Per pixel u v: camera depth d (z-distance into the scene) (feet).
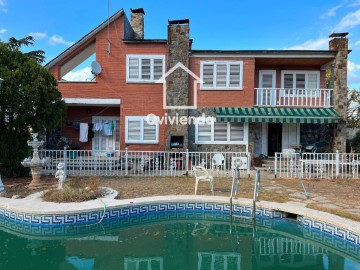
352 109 134.10
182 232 37.63
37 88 57.47
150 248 32.50
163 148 82.64
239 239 35.53
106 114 91.35
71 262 28.55
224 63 81.00
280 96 85.10
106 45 82.99
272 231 38.32
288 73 88.79
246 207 42.09
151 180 60.49
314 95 85.92
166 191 50.03
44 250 31.37
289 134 86.94
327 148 82.33
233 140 81.20
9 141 60.08
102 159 74.64
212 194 47.88
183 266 28.30
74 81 82.94
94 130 89.56
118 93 83.15
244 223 41.19
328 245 33.88
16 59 59.52
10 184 54.54
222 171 71.51
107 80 83.10
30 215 36.94
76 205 39.22
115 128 91.61
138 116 82.99
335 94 78.28
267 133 87.30
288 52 78.07
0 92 53.78
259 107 81.51
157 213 42.83
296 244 34.55
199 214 43.83
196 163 74.74
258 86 88.63
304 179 63.21
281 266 28.86
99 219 38.40
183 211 43.88
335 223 33.22
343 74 77.20
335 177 65.05
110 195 45.68
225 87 81.05
